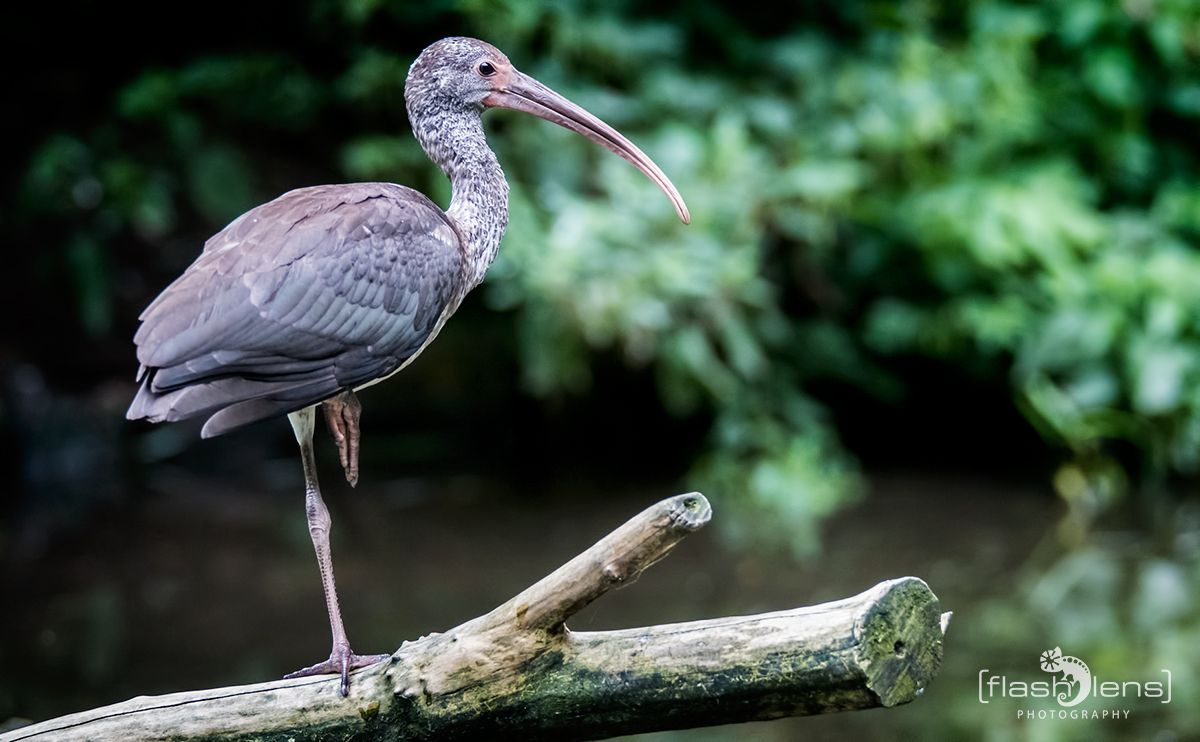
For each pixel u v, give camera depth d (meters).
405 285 6.70
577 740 5.26
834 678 4.84
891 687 4.86
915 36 14.58
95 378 15.30
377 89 14.17
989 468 14.65
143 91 14.23
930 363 15.35
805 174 13.51
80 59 15.65
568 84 13.86
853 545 12.30
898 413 15.61
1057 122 15.23
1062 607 10.80
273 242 6.36
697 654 5.02
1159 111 15.68
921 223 14.18
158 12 15.50
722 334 14.02
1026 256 14.48
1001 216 14.10
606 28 13.90
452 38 7.69
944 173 14.60
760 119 13.98
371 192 6.82
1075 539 12.48
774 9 15.10
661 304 13.02
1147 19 14.88
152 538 12.67
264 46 15.12
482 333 15.21
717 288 13.34
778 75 14.62
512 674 5.18
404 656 5.40
